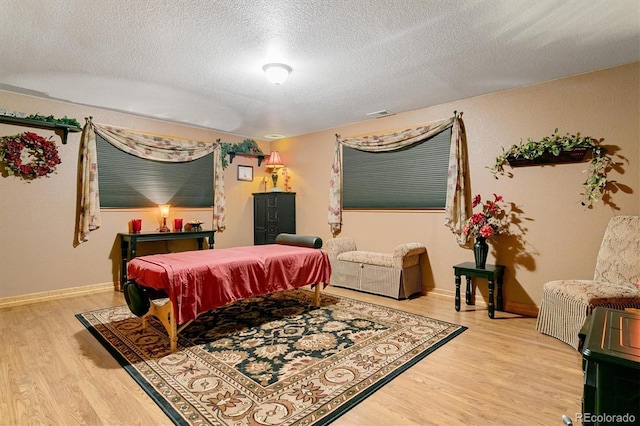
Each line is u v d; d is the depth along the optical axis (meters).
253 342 2.73
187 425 1.69
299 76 3.28
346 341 2.75
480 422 1.72
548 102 3.40
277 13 2.22
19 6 2.12
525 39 2.56
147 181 4.80
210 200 5.49
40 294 3.92
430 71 3.17
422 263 4.36
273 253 3.43
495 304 3.67
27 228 3.84
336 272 4.70
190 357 2.46
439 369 2.28
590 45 2.66
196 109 4.35
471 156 3.92
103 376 2.17
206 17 2.27
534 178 3.50
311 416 1.76
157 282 2.61
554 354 2.52
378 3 2.12
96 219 4.23
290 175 6.04
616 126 3.04
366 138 4.86
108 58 2.88
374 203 4.86
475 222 3.55
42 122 3.82
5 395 1.95
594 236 3.17
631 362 0.86
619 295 2.50
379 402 1.90
